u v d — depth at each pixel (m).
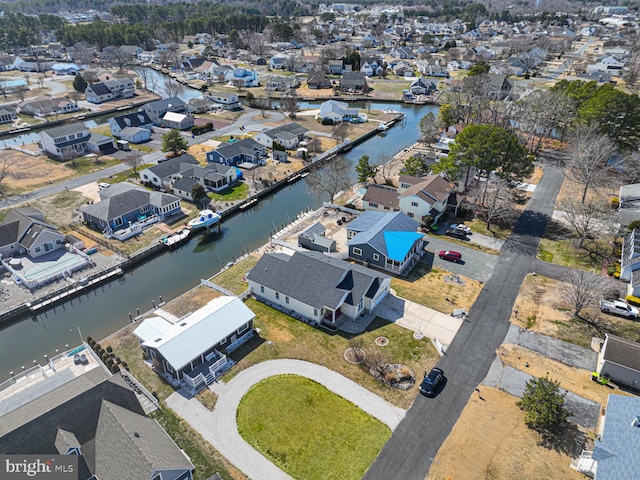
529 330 43.66
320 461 31.34
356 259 55.62
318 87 153.12
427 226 62.44
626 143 78.44
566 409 34.81
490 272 52.94
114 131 103.12
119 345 42.78
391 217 58.72
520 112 93.69
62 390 32.97
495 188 65.00
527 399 33.97
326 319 45.56
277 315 46.47
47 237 57.50
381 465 30.97
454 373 38.78
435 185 65.62
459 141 65.56
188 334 39.59
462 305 47.34
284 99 127.56
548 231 61.69
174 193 74.31
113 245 59.56
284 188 80.19
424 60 184.75
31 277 52.44
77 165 85.81
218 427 34.00
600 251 56.59
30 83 153.50
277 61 183.38
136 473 26.53
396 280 51.78
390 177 79.81
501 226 63.22
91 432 30.09
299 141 98.81
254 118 117.75
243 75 155.25
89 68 173.50
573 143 80.94
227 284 51.81
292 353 41.19
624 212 62.38
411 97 139.75
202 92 143.88
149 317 46.34
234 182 79.19
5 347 44.75
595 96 86.88
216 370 39.22
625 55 173.00
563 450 31.70
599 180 71.25
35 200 71.44
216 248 61.59
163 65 185.88
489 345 41.88
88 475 28.05
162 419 34.62
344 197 73.69
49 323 48.12
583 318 45.09
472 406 35.50
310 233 58.50
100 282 53.44
